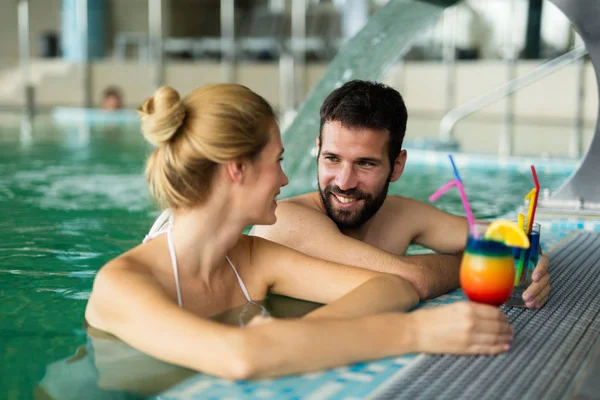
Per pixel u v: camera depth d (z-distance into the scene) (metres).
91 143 6.63
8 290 1.91
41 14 12.41
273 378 1.21
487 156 5.27
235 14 11.34
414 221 2.11
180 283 1.47
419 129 8.21
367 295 1.47
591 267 2.04
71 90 11.40
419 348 1.32
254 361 1.18
